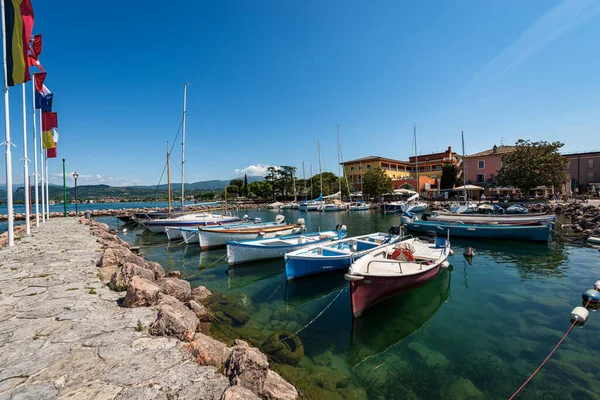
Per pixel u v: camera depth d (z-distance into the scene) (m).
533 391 5.46
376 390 5.59
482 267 13.77
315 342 7.40
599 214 24.48
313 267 11.89
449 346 7.09
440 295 10.35
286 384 4.84
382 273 9.05
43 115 19.22
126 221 36.97
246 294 11.02
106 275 8.91
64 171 36.84
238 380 4.02
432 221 24.62
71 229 21.61
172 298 7.04
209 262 16.12
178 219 27.02
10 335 5.16
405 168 78.75
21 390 3.76
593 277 11.70
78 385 3.89
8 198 13.75
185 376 4.19
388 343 7.33
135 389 3.85
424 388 5.63
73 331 5.34
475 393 5.47
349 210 50.00
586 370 5.99
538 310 8.83
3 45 12.62
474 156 59.56
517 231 19.19
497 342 7.18
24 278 8.53
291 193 82.44
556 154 39.94
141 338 5.17
